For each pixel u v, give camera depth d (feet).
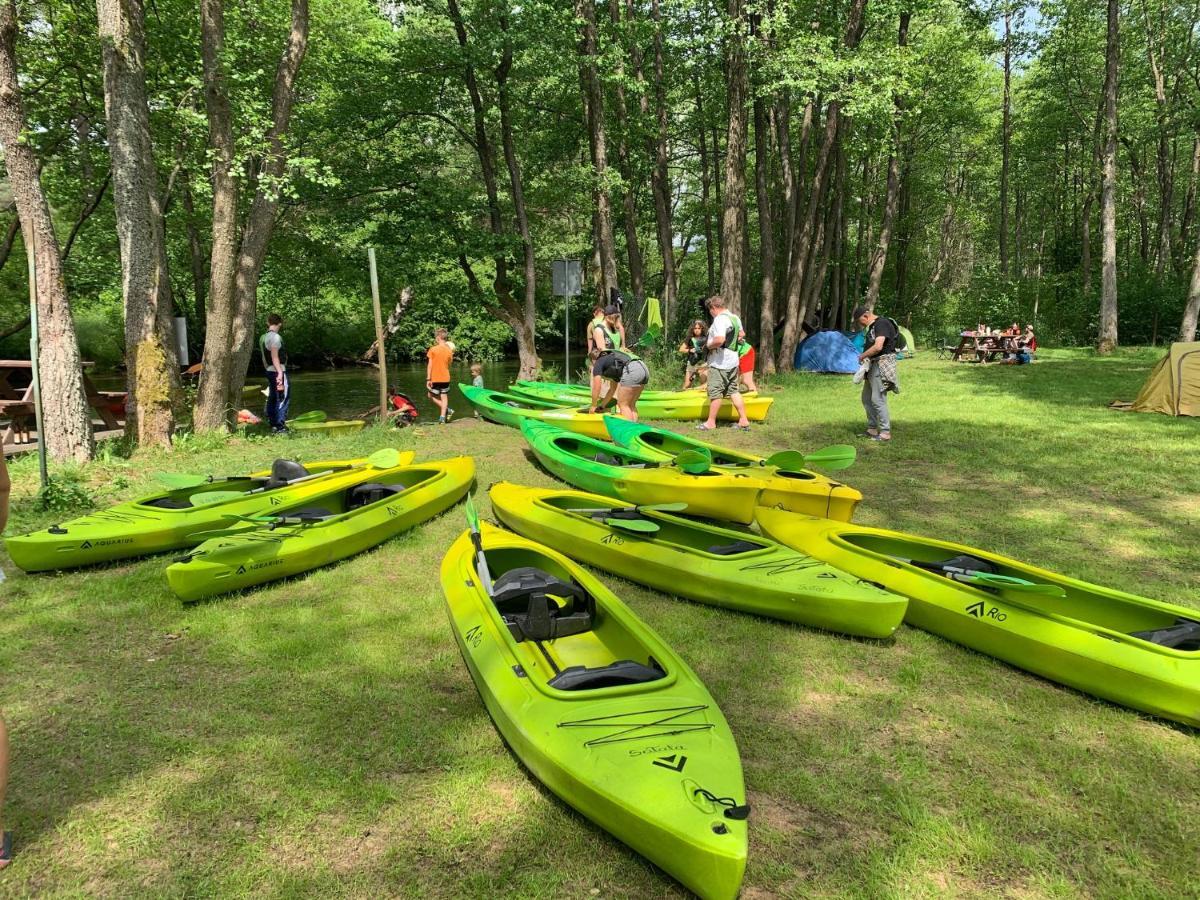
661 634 15.44
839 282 95.30
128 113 30.58
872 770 11.05
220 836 9.73
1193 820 10.03
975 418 39.55
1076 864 9.28
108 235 61.57
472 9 56.03
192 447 32.94
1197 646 13.23
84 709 12.62
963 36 86.22
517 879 8.99
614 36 59.16
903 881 8.96
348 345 105.19
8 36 26.78
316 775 10.86
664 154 66.08
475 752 11.41
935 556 17.57
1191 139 115.65
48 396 28.94
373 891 8.84
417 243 56.70
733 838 8.04
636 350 59.21
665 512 20.62
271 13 49.98
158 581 18.01
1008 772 11.01
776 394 50.39
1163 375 40.57
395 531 21.26
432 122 63.21
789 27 54.90
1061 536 20.76
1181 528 21.29
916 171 103.19
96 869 9.19
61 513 22.85
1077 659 12.82
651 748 9.62
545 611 14.26
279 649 14.70
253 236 39.45
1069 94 99.09
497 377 87.25
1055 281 107.45
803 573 16.05
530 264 62.54
